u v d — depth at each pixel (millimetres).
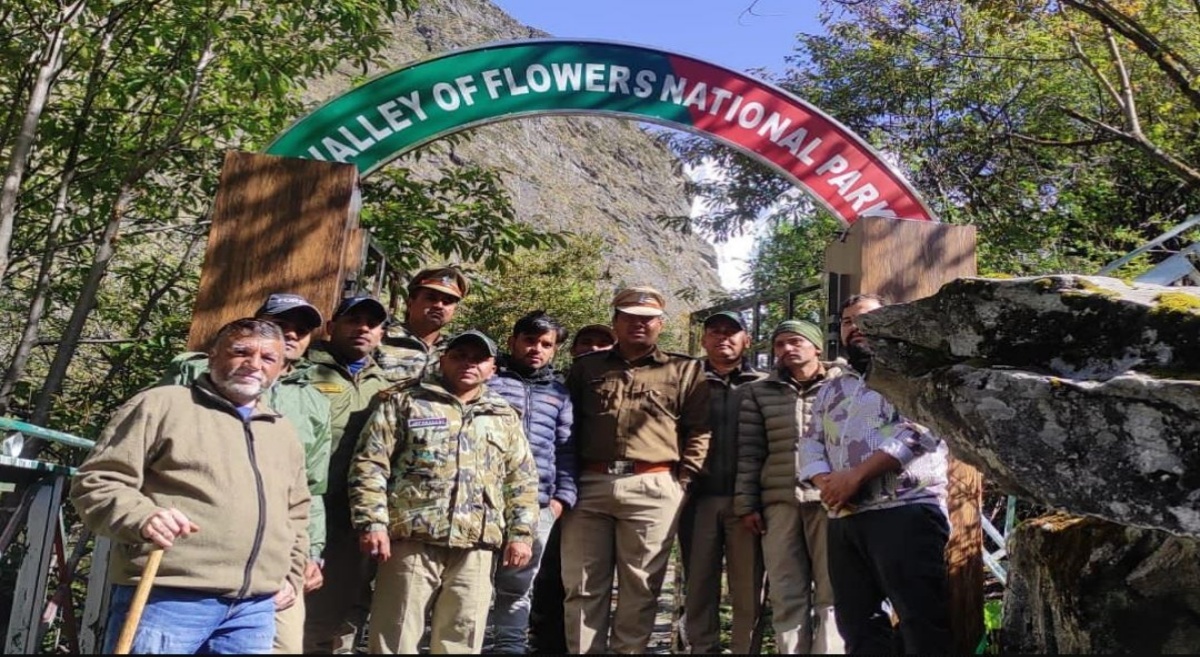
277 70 6918
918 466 3623
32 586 3678
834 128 5195
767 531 4312
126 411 2818
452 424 3744
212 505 2758
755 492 4344
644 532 4215
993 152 11617
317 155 4887
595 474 4332
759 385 4473
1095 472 2633
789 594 4176
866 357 3881
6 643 3611
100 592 4125
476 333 3861
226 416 2891
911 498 3598
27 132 6496
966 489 4488
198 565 2717
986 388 2783
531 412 4270
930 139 11586
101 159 7484
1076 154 11727
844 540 3742
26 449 5652
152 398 2828
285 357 3697
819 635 4113
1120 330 2697
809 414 4305
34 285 8508
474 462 3713
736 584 4469
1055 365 2789
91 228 7934
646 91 5180
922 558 3520
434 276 4730
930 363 3098
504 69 5102
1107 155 11469
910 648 3441
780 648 4121
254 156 4426
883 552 3549
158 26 6953
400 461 3721
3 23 7105
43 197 7699
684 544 4598
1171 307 2635
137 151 7273
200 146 7734
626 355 4484
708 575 4484
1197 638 3213
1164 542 3277
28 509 3693
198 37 6961
